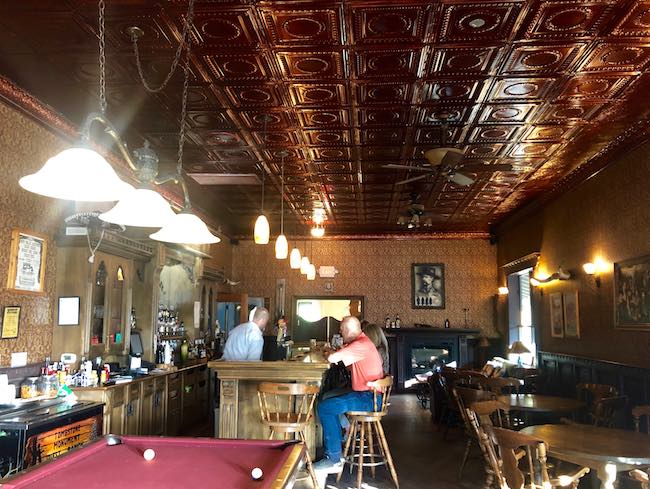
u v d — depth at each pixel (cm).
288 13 393
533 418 698
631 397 652
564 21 404
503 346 1251
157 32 416
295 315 1345
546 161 759
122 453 312
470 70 482
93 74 482
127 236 693
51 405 466
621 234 682
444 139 623
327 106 562
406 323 1323
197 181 864
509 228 1209
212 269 1001
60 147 574
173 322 876
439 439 778
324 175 834
